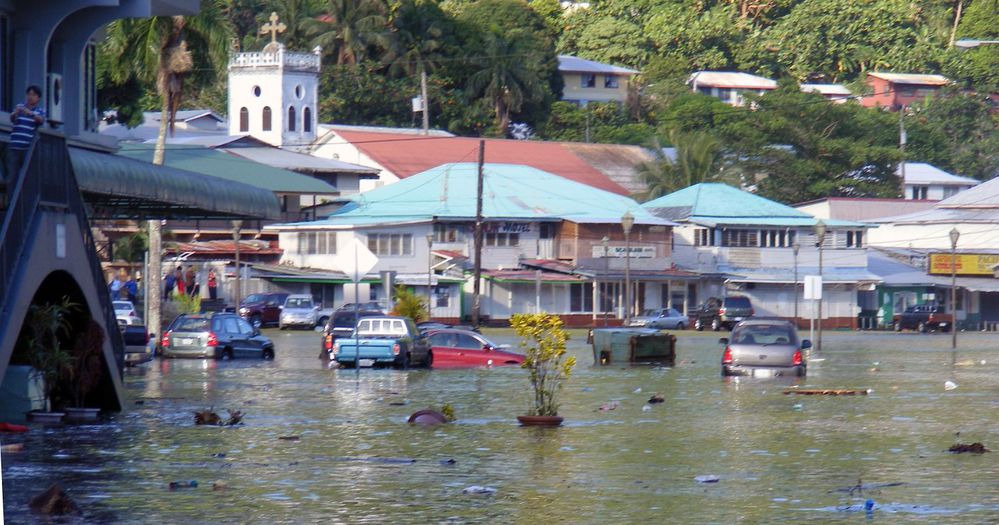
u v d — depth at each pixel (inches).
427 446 2608.3
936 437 2807.6
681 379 4709.6
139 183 3823.8
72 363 3011.8
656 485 2117.4
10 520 1776.6
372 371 5128.0
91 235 3090.6
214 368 5211.6
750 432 2896.2
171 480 2133.4
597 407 3523.6
